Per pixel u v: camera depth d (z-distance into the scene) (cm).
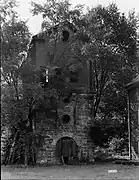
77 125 3114
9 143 3045
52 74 3017
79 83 3184
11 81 2942
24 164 2934
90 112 3152
